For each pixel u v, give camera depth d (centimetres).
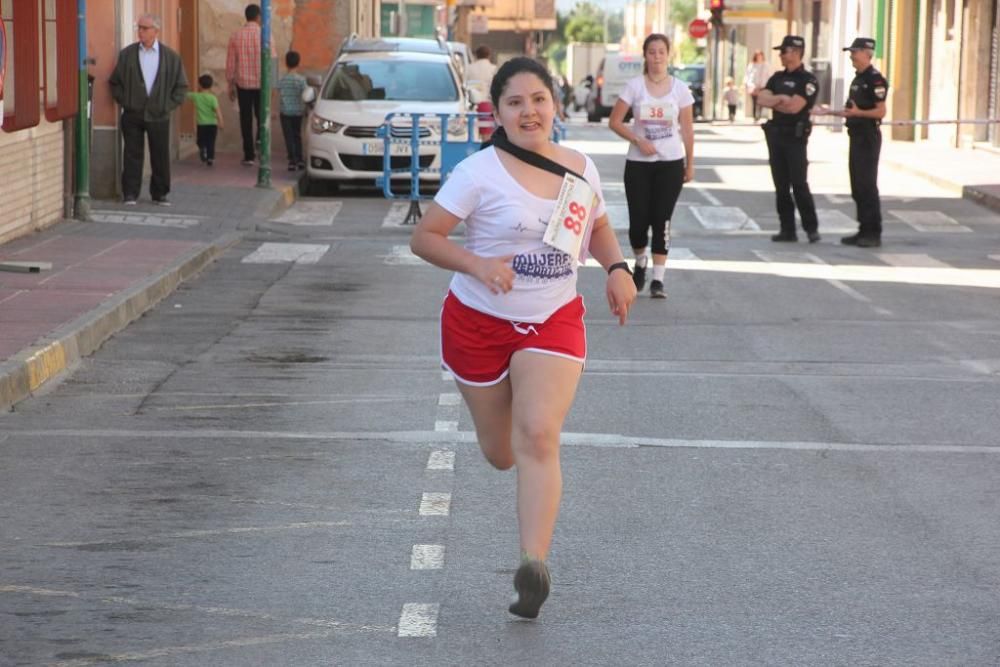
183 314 1859
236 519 997
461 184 803
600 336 1739
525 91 802
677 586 868
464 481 1095
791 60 2645
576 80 14012
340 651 758
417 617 811
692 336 1745
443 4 8438
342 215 3041
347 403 1361
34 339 1506
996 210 3216
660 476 1116
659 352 1641
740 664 745
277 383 1450
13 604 827
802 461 1167
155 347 1633
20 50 2247
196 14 4191
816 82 2656
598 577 884
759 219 3036
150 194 3009
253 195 3131
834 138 5538
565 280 811
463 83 3669
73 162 2667
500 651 760
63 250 2228
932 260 2459
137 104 2848
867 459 1176
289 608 824
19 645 763
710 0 7825
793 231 2689
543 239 801
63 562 903
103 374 1484
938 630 797
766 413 1335
